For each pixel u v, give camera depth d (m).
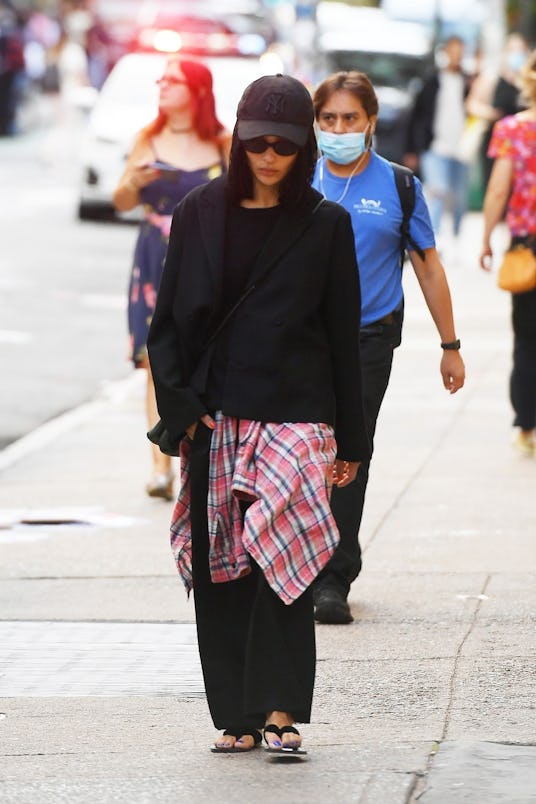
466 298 34.00
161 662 12.81
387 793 9.49
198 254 10.20
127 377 26.91
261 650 10.14
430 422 22.31
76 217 47.66
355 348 10.29
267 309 10.13
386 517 17.14
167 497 18.44
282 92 9.93
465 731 10.84
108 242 43.09
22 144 75.31
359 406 10.34
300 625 10.19
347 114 13.22
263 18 68.88
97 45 75.31
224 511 10.22
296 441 10.09
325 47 54.69
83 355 28.66
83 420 23.52
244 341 10.13
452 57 39.12
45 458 20.91
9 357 28.31
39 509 18.02
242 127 9.95
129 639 13.41
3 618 14.01
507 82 39.00
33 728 11.23
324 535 10.08
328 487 10.23
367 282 13.45
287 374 10.14
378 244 13.43
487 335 29.59
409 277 38.31
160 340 10.34
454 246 39.78
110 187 46.28
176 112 18.05
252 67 48.59
